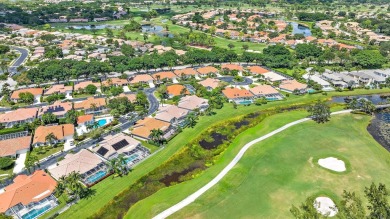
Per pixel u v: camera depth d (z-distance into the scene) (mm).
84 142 123375
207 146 122625
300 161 107562
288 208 86062
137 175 103688
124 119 143500
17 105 159750
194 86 180000
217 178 101062
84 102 153500
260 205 87500
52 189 93688
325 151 113250
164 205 88875
